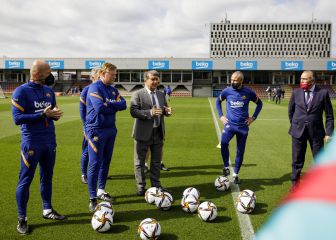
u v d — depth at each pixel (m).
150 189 4.70
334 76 50.06
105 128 4.50
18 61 51.00
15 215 4.16
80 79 53.47
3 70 52.75
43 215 4.11
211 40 117.88
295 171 5.13
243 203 4.27
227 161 6.00
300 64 49.06
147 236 3.43
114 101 4.59
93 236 3.60
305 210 0.50
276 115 19.39
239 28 116.81
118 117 18.09
